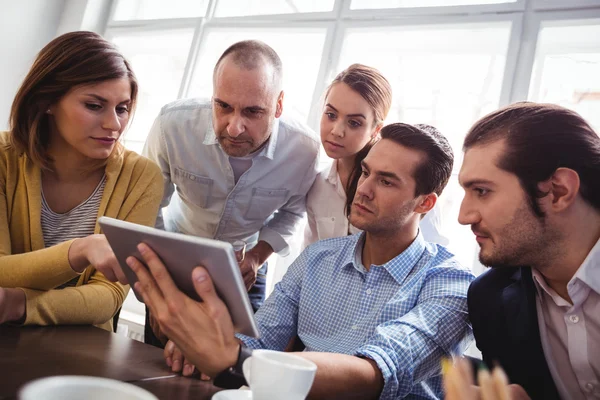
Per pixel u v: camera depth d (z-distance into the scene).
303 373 0.68
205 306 0.84
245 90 1.71
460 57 2.83
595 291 1.03
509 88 2.56
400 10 3.00
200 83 3.69
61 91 1.38
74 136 1.40
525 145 1.04
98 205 1.51
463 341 1.29
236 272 0.79
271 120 1.82
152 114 3.85
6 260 1.25
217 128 1.80
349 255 1.48
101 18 4.30
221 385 0.86
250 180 2.08
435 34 2.93
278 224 2.26
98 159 1.50
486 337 1.17
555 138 1.03
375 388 0.99
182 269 0.85
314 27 3.30
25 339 0.99
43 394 0.44
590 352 1.06
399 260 1.39
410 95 2.92
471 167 1.10
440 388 1.30
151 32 3.99
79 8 4.24
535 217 1.05
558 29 2.58
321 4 3.36
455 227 2.57
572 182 1.02
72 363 0.89
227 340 0.85
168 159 2.13
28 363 0.84
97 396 0.48
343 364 0.95
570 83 2.52
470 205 1.11
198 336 0.85
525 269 1.15
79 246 1.18
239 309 0.84
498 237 1.08
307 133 2.14
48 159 1.46
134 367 0.95
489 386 0.70
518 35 2.60
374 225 1.41
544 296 1.13
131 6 4.27
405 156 1.39
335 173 2.06
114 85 1.41
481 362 1.21
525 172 1.04
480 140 1.10
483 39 2.78
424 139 1.41
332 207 2.09
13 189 1.44
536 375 1.09
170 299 0.85
